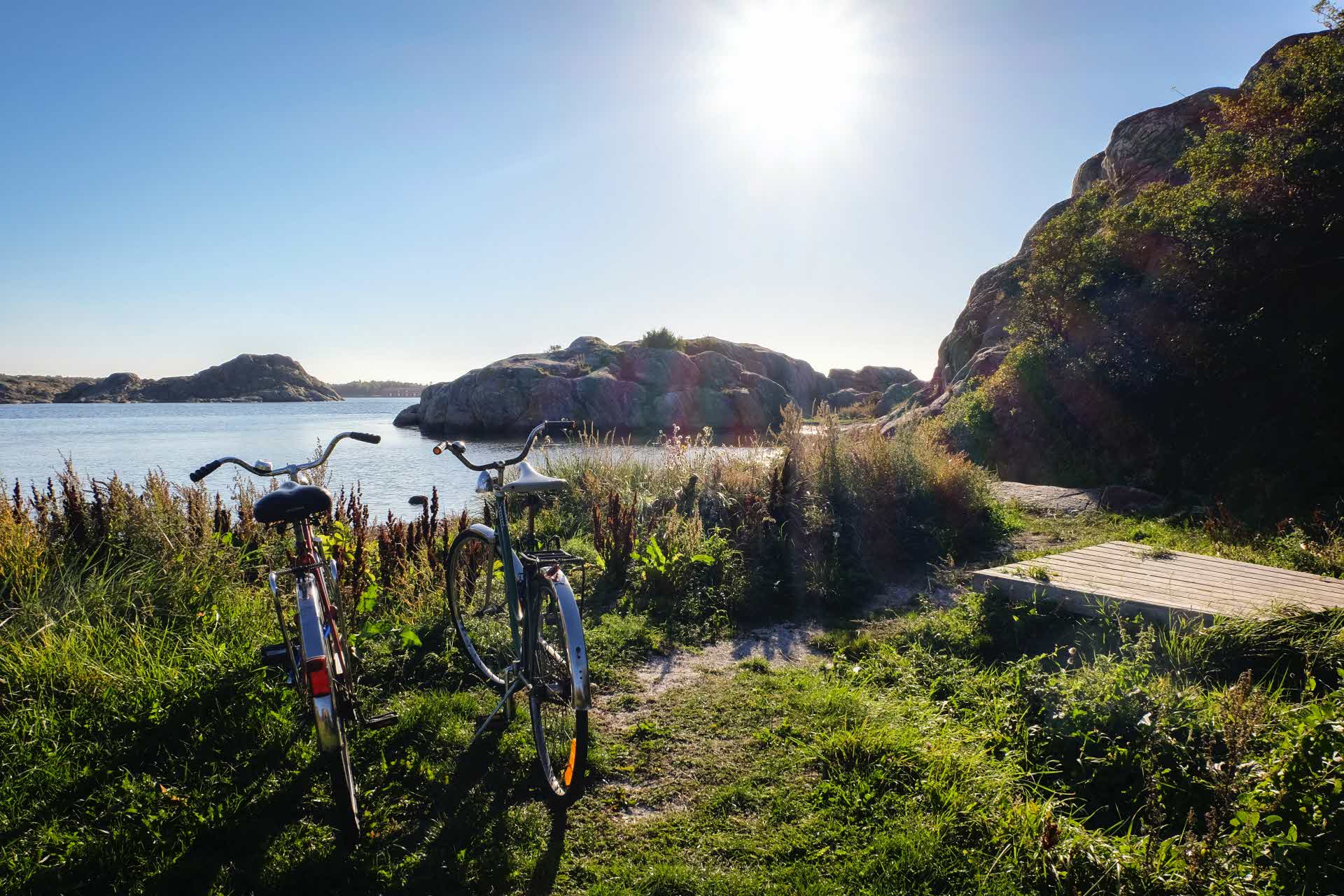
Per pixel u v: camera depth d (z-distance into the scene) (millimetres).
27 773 3303
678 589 6477
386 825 3221
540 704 3604
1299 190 14172
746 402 64062
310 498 3209
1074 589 5523
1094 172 33531
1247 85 23641
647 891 2830
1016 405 17828
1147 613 5160
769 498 8344
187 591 5238
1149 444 15031
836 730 4039
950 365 31906
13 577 4996
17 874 2771
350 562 5855
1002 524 9914
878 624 6203
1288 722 3525
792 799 3426
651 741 4020
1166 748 3609
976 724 4121
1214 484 13047
